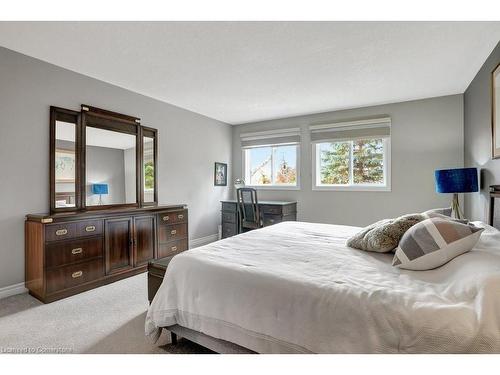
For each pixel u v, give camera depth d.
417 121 3.73
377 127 3.96
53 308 2.18
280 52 2.39
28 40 2.21
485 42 2.21
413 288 1.10
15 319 2.00
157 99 3.78
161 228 3.35
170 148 4.02
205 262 1.50
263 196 5.00
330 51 2.38
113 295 2.45
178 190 4.17
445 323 0.89
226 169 5.20
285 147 4.86
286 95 3.57
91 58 2.54
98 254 2.66
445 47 2.29
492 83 2.31
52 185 2.65
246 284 1.29
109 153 3.18
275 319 1.17
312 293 1.13
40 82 2.58
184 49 2.35
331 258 1.57
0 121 2.34
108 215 2.76
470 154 3.14
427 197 3.68
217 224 5.00
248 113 4.52
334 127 4.28
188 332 1.52
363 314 1.00
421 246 1.31
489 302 0.91
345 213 4.24
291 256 1.62
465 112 3.38
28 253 2.45
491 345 0.83
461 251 1.27
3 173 2.37
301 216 4.61
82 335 1.79
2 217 2.36
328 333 1.05
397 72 2.82
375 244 1.63
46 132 2.63
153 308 1.58
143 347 1.65
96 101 3.04
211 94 3.56
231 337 1.29
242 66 2.69
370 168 4.12
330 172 4.43
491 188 2.26
